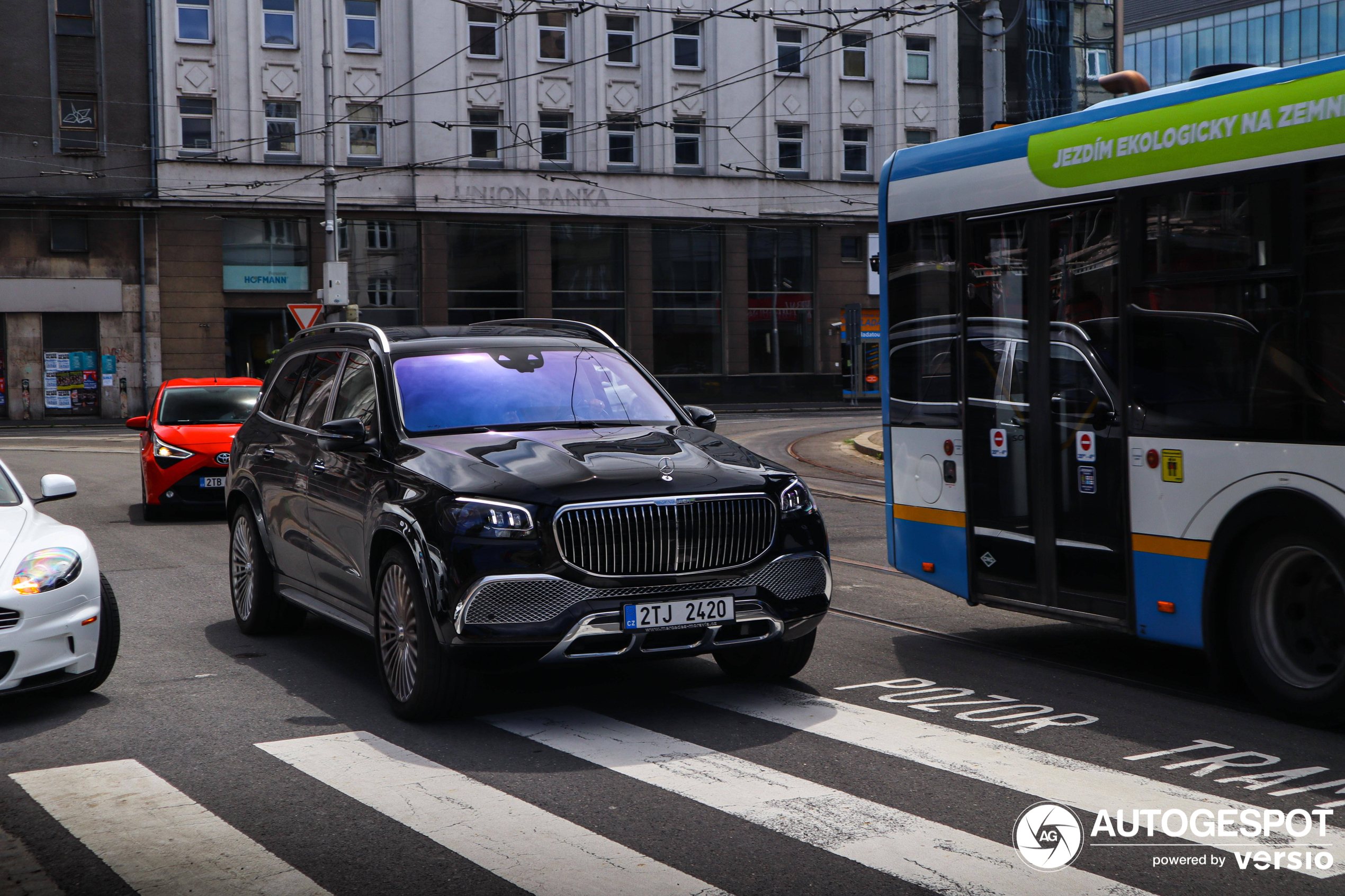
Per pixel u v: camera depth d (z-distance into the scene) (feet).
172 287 130.31
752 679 22.41
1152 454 21.47
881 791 16.10
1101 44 148.46
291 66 132.67
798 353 152.15
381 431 22.06
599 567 18.66
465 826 14.88
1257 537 19.79
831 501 54.54
